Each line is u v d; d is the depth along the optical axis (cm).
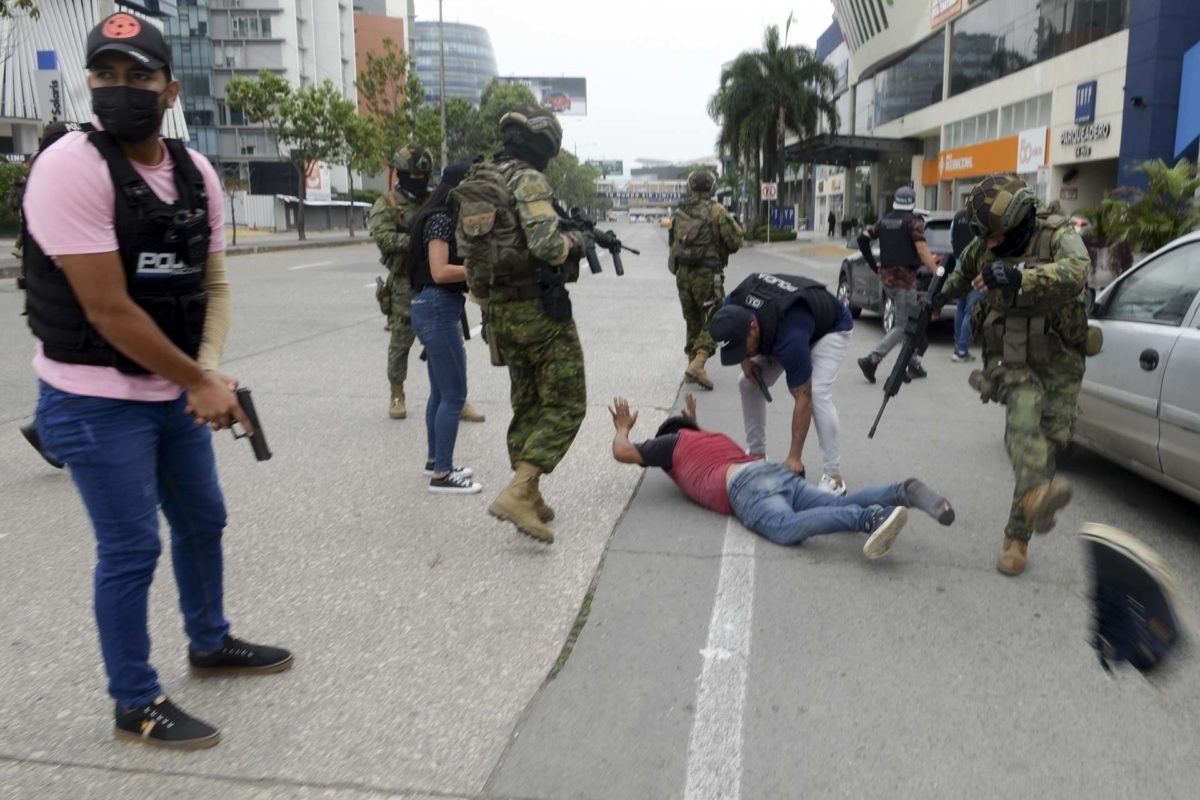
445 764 284
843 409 780
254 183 7500
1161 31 2677
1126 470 582
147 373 276
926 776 279
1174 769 283
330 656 350
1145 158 2752
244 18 7362
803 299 511
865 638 365
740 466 490
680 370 934
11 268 1986
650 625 375
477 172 432
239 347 1056
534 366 445
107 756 287
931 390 864
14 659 344
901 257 877
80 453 271
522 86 7950
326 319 1309
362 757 288
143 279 263
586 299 1634
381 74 5059
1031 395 416
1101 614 245
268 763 284
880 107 5384
